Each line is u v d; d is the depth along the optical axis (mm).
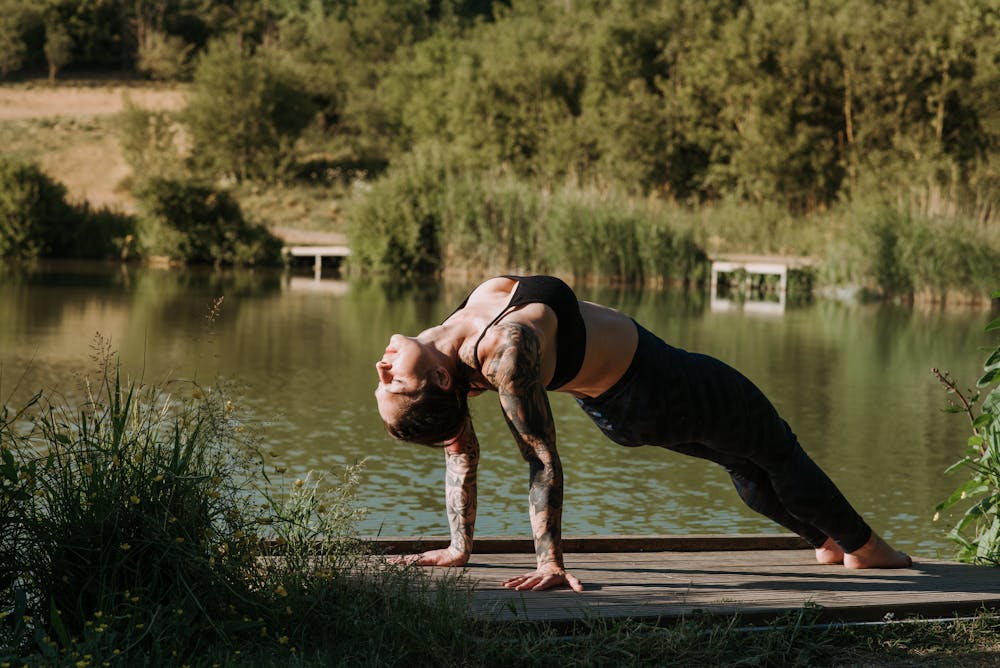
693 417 3289
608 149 35188
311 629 2938
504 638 2869
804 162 32438
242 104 37281
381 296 20438
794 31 34188
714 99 35062
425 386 3084
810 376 11805
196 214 27953
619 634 2898
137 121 36469
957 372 12242
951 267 20969
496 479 7070
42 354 11742
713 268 23250
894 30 33219
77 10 57469
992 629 3182
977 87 32062
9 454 3025
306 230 31734
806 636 3062
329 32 56938
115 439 3104
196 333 14141
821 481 3498
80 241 28719
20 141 39094
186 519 3004
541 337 3066
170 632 2801
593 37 38594
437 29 53875
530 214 24875
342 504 3469
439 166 26422
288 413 9008
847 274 22203
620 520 6184
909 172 27953
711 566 3686
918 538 5848
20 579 2949
